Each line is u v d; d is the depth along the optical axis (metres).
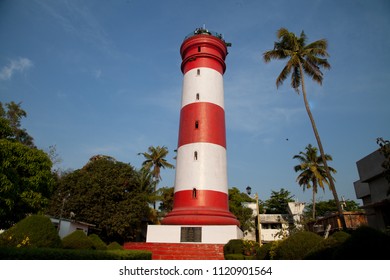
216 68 30.02
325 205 58.56
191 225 23.19
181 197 24.92
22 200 17.95
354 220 25.33
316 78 26.02
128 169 35.81
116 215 31.69
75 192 32.94
